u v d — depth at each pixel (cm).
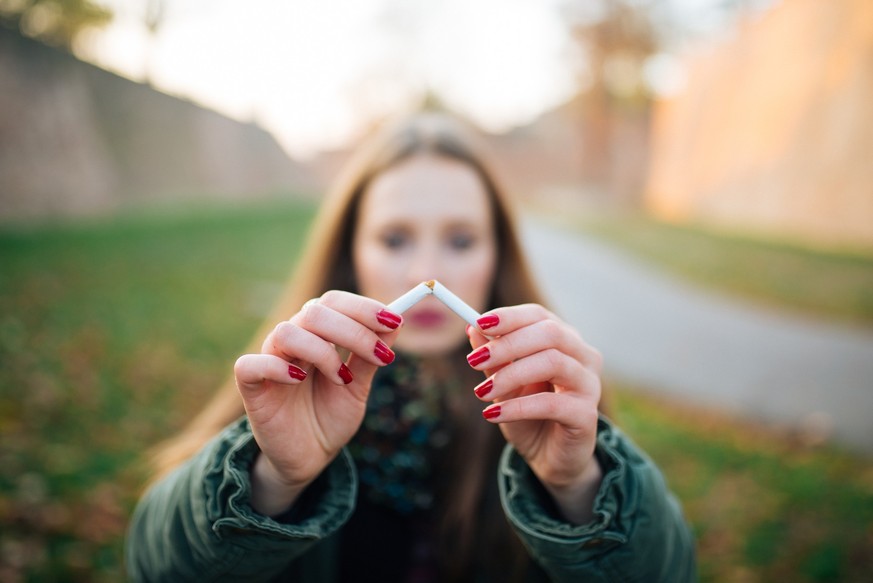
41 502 291
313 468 99
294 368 86
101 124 1391
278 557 100
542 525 102
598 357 99
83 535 274
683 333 701
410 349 152
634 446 111
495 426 154
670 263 1194
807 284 922
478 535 144
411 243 155
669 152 2492
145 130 1552
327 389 101
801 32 1562
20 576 245
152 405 424
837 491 352
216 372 507
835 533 311
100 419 390
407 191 153
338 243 170
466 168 161
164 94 1675
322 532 100
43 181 1155
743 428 455
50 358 475
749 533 311
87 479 317
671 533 106
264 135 2322
